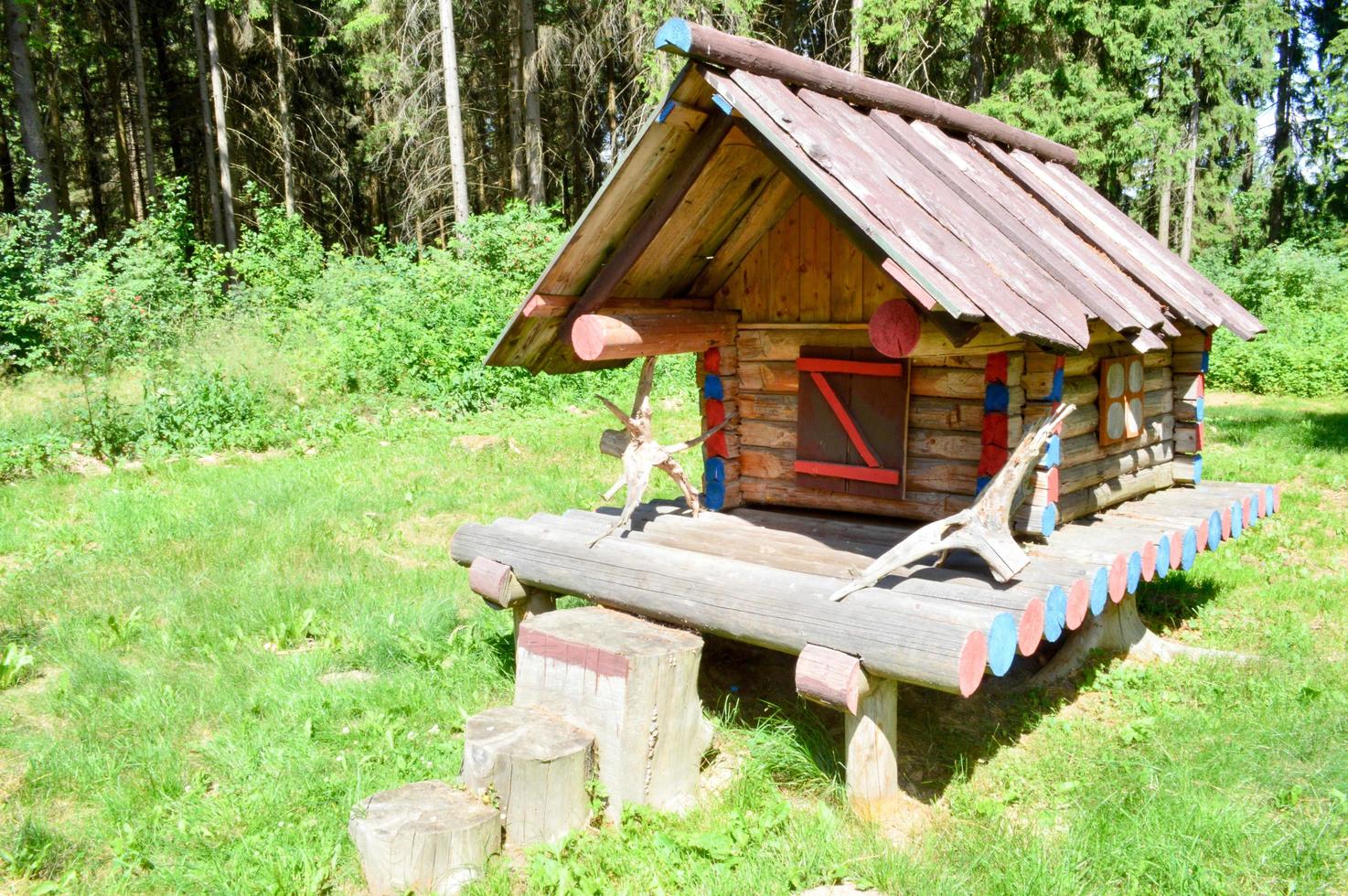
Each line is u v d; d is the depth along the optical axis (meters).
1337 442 12.97
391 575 7.30
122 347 13.02
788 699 5.26
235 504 9.21
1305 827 3.86
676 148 4.46
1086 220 5.89
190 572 7.25
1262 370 19.23
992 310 3.52
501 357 5.36
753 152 4.76
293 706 5.09
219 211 25.77
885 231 3.74
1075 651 5.81
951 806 4.16
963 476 5.00
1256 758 4.42
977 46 22.50
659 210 4.70
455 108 19.34
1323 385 18.55
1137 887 3.52
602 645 4.21
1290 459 11.96
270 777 4.42
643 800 4.16
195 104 29.42
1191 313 5.52
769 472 5.83
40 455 10.91
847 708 3.79
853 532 5.20
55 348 13.40
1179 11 24.08
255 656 5.80
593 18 22.47
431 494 9.79
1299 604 6.88
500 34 25.22
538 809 3.89
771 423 5.80
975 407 4.91
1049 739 4.84
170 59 30.05
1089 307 4.31
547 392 15.40
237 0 24.52
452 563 7.73
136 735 4.84
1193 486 6.45
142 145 30.75
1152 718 4.98
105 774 4.46
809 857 3.70
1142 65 23.91
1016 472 4.20
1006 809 4.17
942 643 3.54
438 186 23.11
